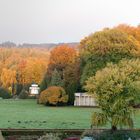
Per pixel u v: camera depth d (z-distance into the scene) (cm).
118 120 3544
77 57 11550
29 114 7869
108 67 3894
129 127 3834
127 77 3562
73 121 6356
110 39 10450
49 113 8194
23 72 18438
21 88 18300
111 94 3562
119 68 3688
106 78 3594
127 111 3544
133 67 3631
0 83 19150
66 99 10906
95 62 10331
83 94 10800
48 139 3734
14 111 8788
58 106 10819
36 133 4069
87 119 6731
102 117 3609
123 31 11250
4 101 13512
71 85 11088
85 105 10756
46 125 5678
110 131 3638
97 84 3616
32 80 18275
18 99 15012
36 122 6131
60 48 12306
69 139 3806
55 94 10831
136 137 3584
